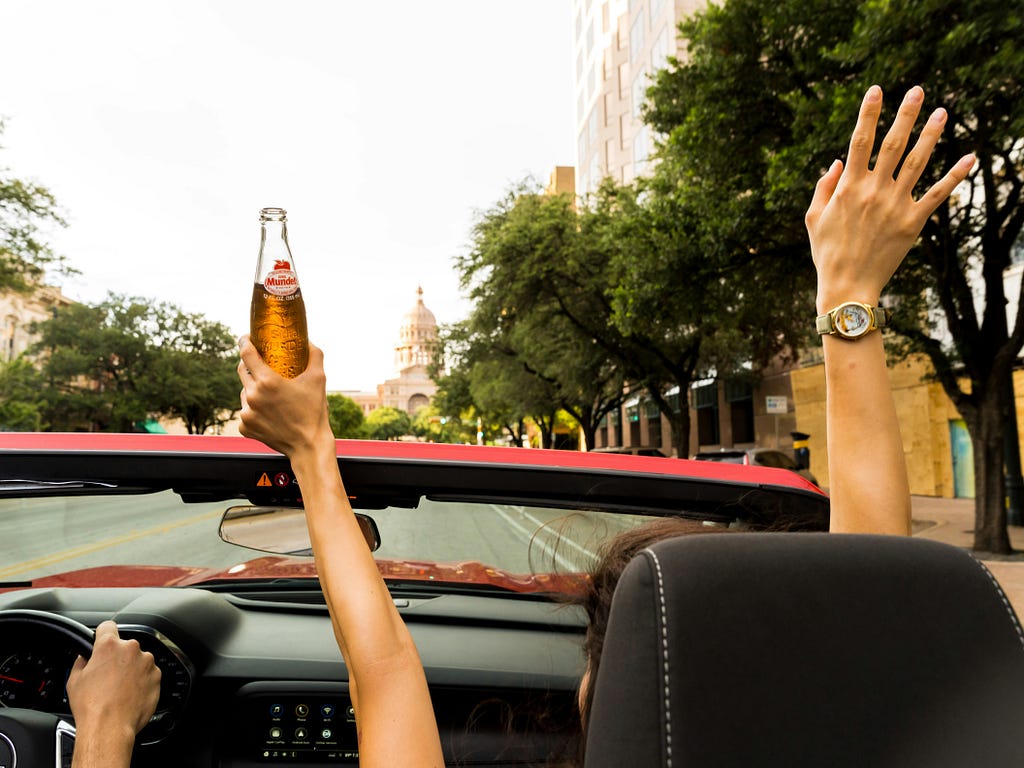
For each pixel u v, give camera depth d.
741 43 10.09
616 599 0.64
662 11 40.59
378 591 0.81
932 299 14.80
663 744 0.57
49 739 1.55
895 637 0.61
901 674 0.60
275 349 0.95
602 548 0.91
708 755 0.57
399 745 0.72
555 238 22.55
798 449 20.05
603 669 0.63
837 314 0.92
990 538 10.16
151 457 1.50
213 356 57.59
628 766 0.58
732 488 1.57
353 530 0.86
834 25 9.26
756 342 24.98
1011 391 13.62
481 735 1.73
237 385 56.31
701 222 12.00
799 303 19.52
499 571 2.02
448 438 112.75
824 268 0.95
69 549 1.88
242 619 2.06
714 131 10.80
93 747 1.27
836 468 0.94
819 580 0.62
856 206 0.92
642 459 1.63
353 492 1.57
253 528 1.93
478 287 24.86
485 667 1.77
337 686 1.76
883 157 0.90
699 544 0.64
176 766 1.76
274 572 2.21
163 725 1.72
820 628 0.60
